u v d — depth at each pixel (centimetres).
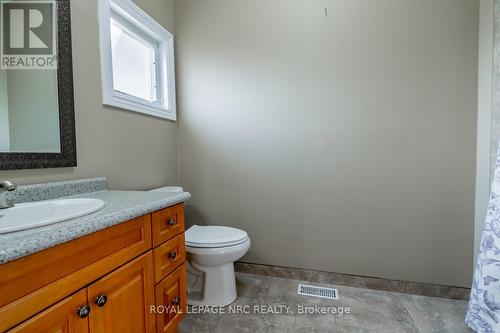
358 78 166
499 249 117
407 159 162
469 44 149
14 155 93
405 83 159
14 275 53
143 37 174
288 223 185
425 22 154
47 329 60
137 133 162
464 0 149
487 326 120
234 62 188
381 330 132
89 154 127
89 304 71
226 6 188
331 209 176
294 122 179
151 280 97
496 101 134
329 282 179
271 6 179
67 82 114
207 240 146
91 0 127
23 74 99
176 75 202
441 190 158
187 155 203
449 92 153
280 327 134
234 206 195
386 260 169
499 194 121
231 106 191
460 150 154
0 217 77
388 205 166
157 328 101
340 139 171
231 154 194
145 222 94
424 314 145
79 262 68
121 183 149
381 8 160
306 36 173
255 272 193
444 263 160
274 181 186
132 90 169
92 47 128
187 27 197
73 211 85
